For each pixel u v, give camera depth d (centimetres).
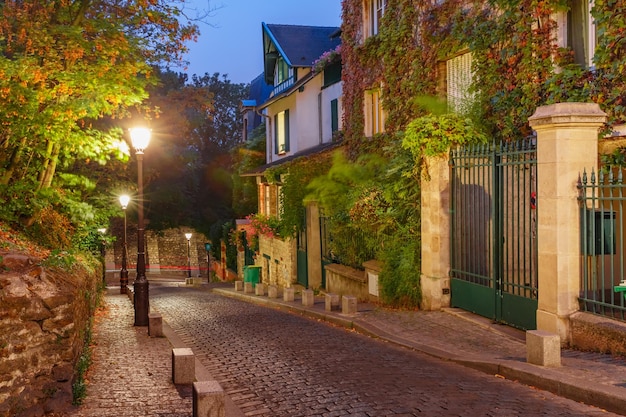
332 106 2550
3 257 736
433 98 1577
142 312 1384
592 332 844
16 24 1151
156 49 1289
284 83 3038
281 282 2527
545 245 912
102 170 1964
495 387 718
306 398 691
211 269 4822
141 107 1382
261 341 1118
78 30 1132
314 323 1362
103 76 1158
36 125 1145
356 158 2088
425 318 1194
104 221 1712
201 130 5584
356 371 814
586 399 646
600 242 880
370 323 1222
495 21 1302
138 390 767
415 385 720
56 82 1209
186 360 797
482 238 1145
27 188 1226
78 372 759
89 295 980
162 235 5231
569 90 1103
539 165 923
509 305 1055
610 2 1007
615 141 1024
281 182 2430
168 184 5034
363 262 1636
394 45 1781
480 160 1145
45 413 671
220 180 5647
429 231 1258
